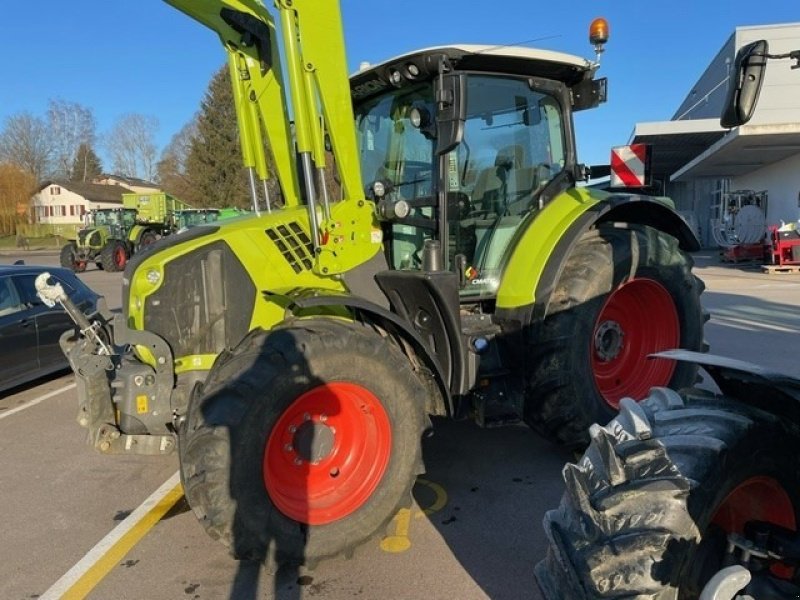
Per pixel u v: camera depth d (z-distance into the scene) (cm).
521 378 404
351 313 376
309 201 360
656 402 216
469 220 413
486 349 398
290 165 427
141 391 329
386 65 385
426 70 368
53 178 7062
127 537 363
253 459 295
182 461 294
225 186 4172
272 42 414
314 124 354
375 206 383
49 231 5362
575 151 455
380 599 296
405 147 416
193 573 323
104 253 2241
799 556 194
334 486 325
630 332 469
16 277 707
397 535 353
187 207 2775
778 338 833
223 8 389
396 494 333
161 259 346
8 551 351
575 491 190
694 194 2817
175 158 5834
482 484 413
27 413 624
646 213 471
